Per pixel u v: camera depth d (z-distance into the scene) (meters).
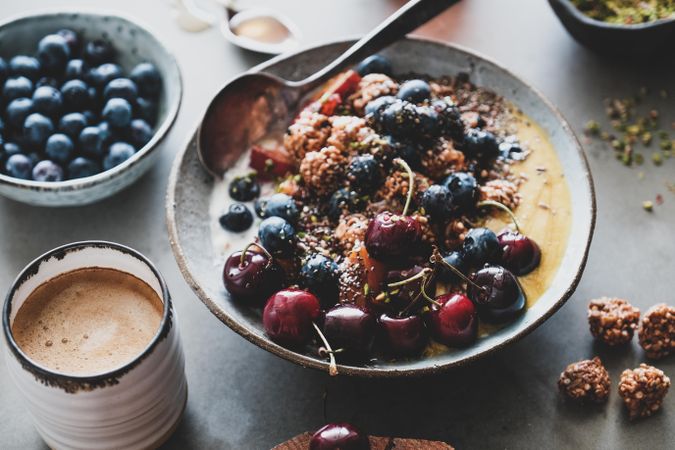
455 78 0.63
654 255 0.61
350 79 0.61
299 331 0.51
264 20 0.70
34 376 0.46
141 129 0.63
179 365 0.50
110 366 0.49
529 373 0.56
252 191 0.58
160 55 0.65
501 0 0.73
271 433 0.54
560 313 0.58
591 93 0.68
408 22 0.61
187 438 0.54
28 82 0.63
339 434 0.50
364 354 0.51
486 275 0.52
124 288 0.51
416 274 0.52
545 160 0.59
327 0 0.72
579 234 0.55
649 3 0.69
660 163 0.64
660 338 0.56
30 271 0.50
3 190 0.59
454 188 0.56
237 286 0.53
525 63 0.69
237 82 0.59
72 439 0.49
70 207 0.62
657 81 0.68
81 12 0.65
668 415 0.55
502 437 0.54
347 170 0.56
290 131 0.59
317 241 0.56
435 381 0.56
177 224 0.56
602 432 0.54
